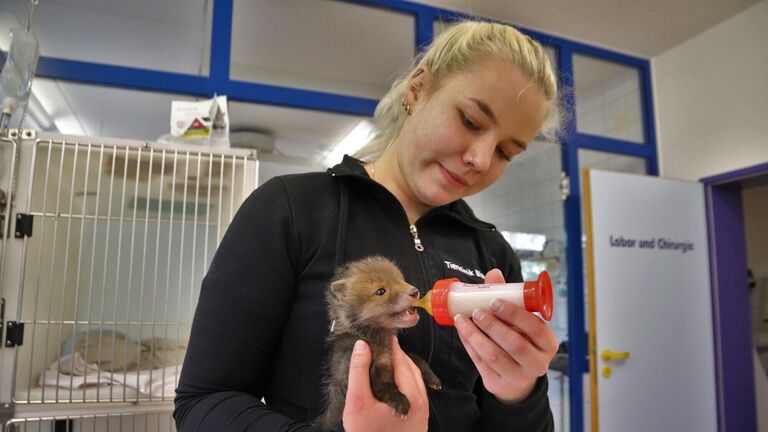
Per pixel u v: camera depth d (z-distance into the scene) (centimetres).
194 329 115
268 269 118
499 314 100
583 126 536
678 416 462
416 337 128
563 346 486
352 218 133
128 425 202
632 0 464
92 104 381
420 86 139
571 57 526
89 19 390
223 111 264
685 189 502
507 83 120
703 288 496
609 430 431
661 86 566
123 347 220
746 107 474
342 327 120
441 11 474
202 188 232
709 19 496
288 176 136
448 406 125
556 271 500
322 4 443
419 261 136
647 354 456
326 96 437
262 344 117
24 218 189
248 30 438
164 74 391
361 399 92
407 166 137
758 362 556
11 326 183
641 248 469
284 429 94
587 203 455
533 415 120
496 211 486
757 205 623
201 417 103
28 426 198
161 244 231
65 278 195
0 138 192
